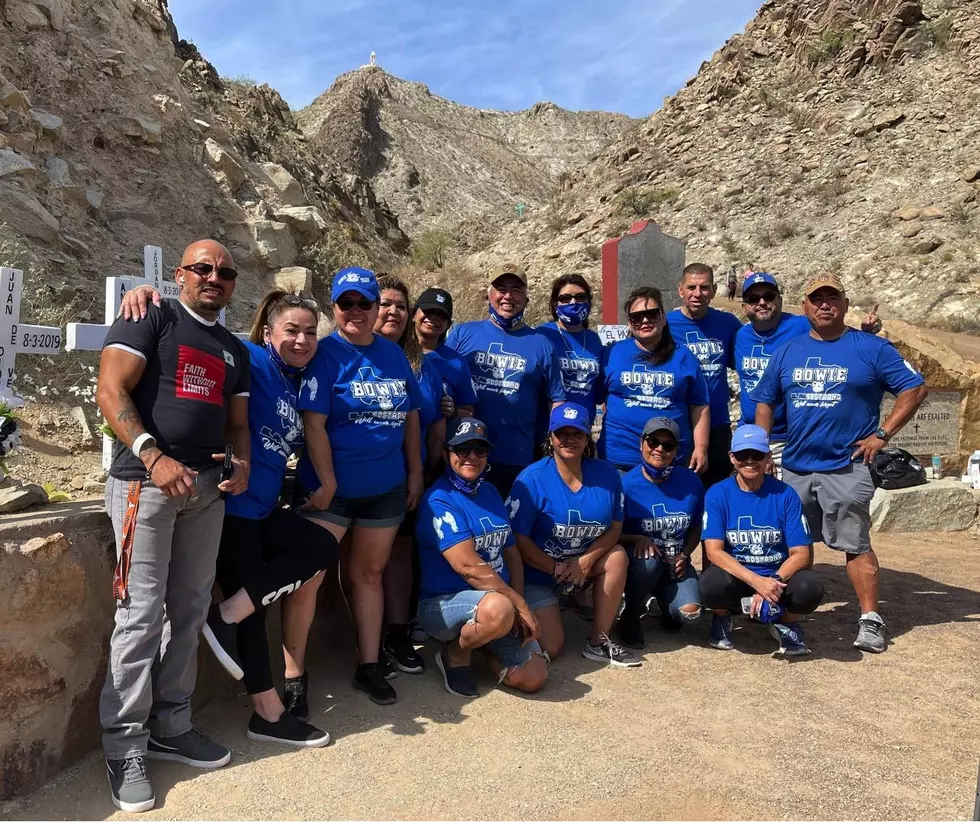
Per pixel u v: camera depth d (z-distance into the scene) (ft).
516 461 16.53
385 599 14.88
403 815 9.87
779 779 10.77
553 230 124.36
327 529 12.69
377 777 10.73
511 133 369.71
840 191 102.17
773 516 15.71
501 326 16.57
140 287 10.36
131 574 10.11
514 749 11.55
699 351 18.67
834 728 12.32
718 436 18.74
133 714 10.06
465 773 10.85
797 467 16.62
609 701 13.28
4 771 9.70
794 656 15.34
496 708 12.96
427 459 15.67
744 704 13.20
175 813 9.80
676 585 16.20
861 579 16.06
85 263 33.45
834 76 125.18
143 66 47.96
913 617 17.72
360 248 63.05
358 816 9.82
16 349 15.11
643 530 16.08
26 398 23.12
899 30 123.85
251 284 42.32
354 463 12.85
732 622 17.06
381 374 13.01
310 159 75.05
